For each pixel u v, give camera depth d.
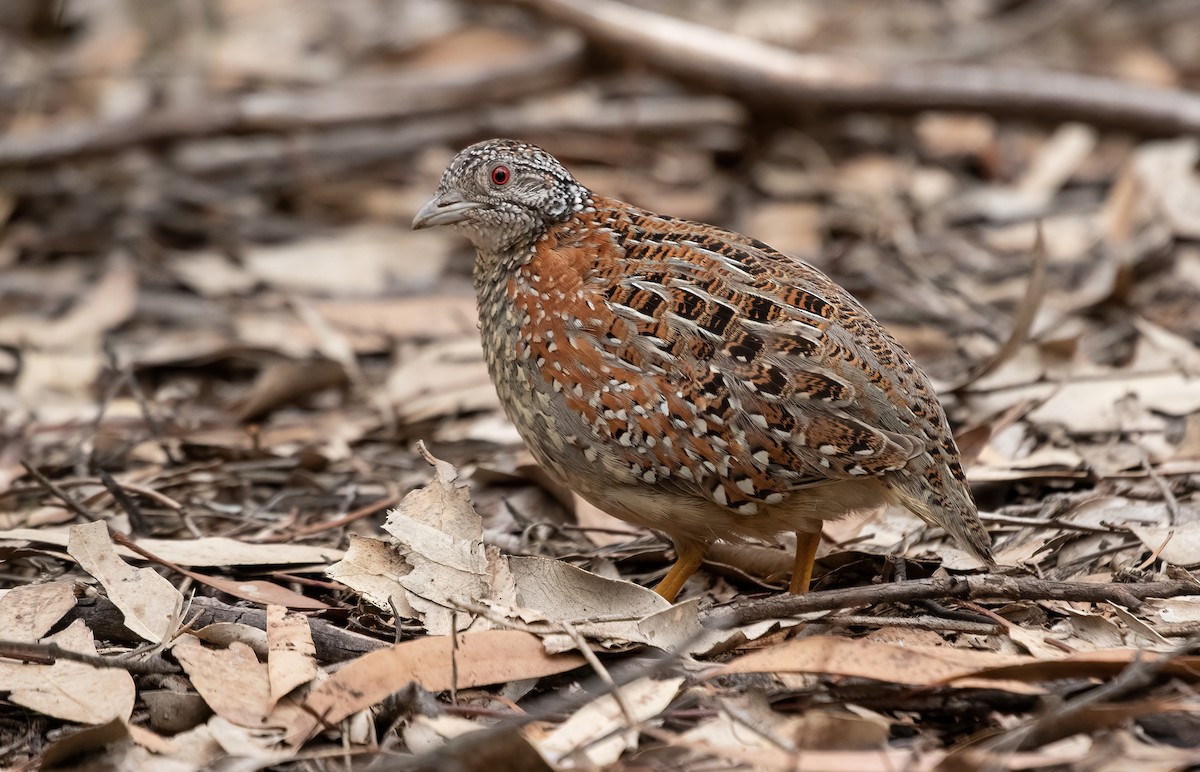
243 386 13.22
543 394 8.25
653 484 8.11
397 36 20.12
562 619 7.73
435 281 15.09
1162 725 6.76
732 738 6.69
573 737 6.74
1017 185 17.31
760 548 9.00
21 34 20.55
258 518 9.89
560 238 8.44
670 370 7.89
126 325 14.08
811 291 8.13
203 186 17.14
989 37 20.61
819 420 7.77
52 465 10.80
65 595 7.96
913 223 15.93
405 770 6.53
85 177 17.30
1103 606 8.01
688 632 7.47
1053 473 9.71
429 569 7.94
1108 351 12.27
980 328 12.67
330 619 8.18
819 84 16.69
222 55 19.58
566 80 17.58
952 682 6.82
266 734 7.01
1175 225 14.38
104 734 6.85
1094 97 16.47
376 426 11.89
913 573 8.60
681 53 16.72
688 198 16.83
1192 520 8.89
